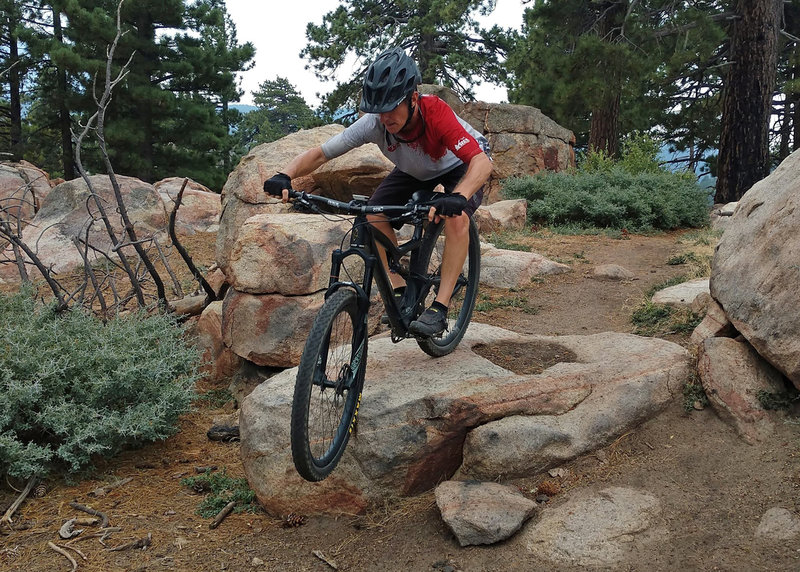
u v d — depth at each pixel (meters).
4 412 4.47
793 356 3.80
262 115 57.03
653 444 3.93
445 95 14.88
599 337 4.95
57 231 11.10
